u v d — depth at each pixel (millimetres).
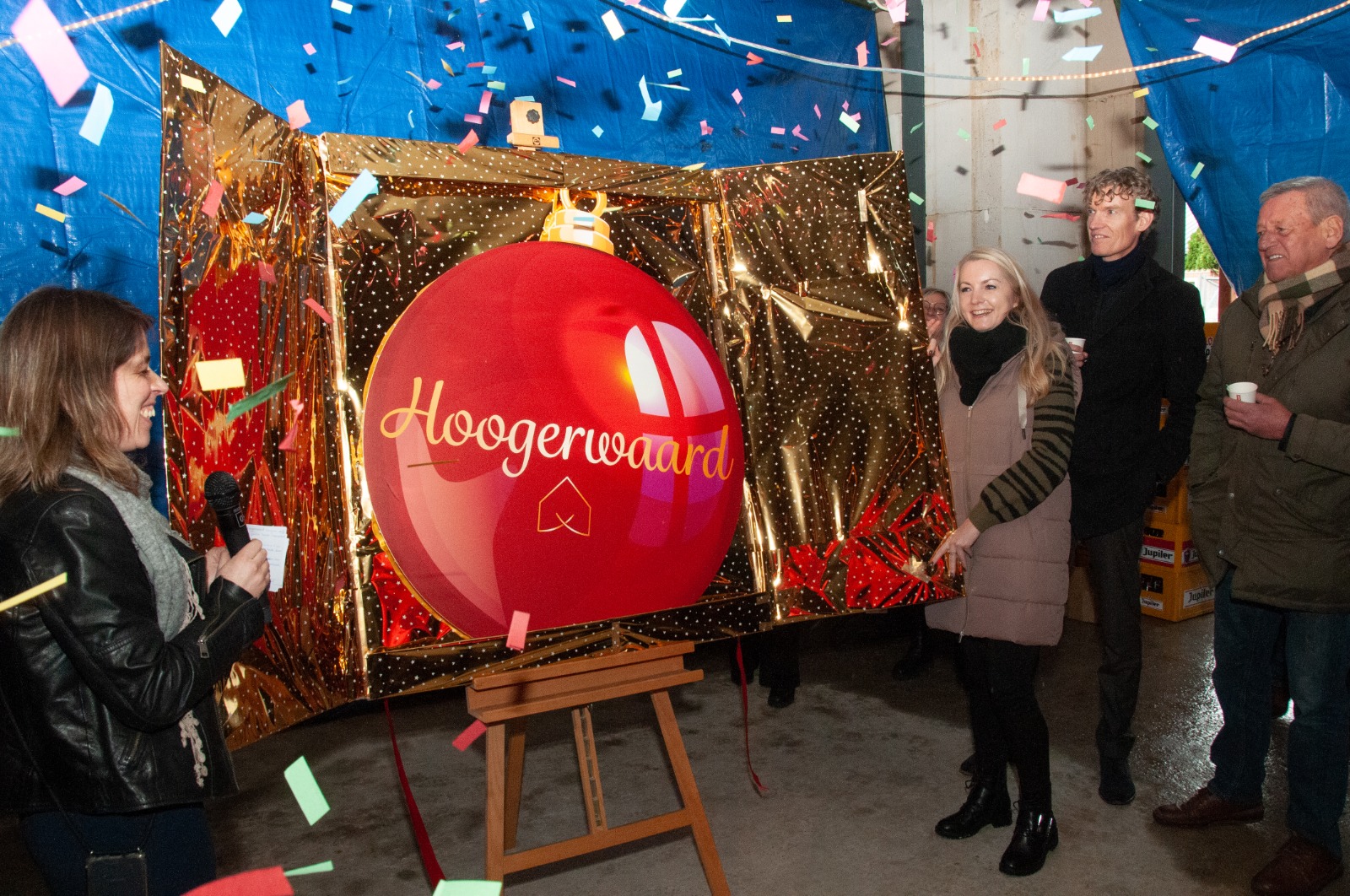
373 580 1746
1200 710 3500
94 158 2889
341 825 2840
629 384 1918
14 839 2816
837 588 2215
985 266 2393
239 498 1489
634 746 3385
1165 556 4613
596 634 1923
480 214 1954
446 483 1770
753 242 2258
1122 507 2727
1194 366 2713
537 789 3070
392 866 2594
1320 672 2322
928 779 3039
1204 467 2627
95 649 1230
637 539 1922
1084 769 3047
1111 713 2787
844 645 4504
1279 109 3652
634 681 1974
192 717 1392
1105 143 4758
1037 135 4680
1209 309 5141
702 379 2021
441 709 3848
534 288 1900
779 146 4461
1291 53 3596
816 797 2928
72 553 1244
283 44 3211
